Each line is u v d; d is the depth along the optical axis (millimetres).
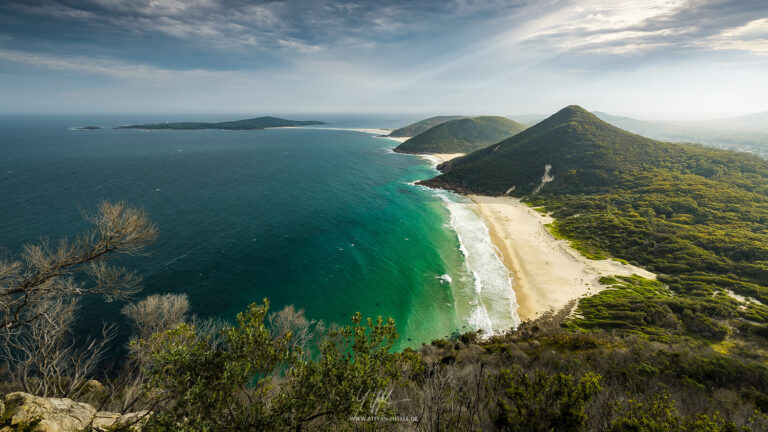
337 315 40656
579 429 9000
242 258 54094
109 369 27469
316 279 48812
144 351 12516
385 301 43844
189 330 7547
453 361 25938
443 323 39500
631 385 19562
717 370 22984
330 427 6641
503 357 25594
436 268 53000
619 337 32938
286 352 7574
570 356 26250
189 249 55688
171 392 6754
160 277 46188
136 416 8141
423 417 8477
